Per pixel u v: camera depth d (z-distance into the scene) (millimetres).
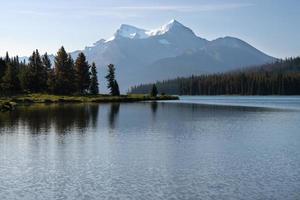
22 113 100562
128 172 36781
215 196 29844
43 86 180125
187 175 35719
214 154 45312
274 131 66500
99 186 32344
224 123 80312
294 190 31141
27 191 31062
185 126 74312
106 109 121000
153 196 29891
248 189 31453
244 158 42969
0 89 165125
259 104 169125
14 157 43438
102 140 55531
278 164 39938
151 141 54875
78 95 183875
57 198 29469
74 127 71250
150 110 120062
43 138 57250
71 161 41406
